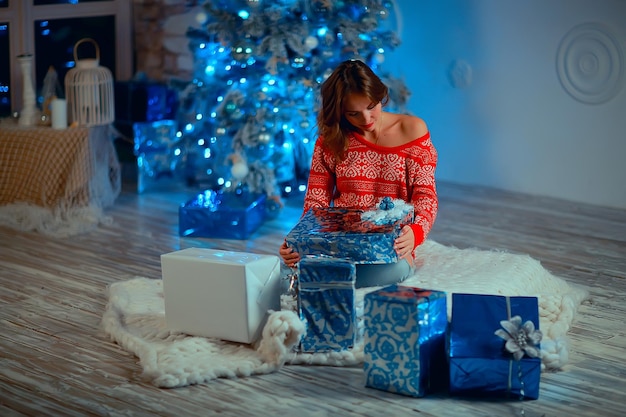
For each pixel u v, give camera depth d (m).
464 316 2.47
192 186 5.59
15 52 6.07
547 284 3.36
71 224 4.52
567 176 5.33
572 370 2.67
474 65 5.57
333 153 3.11
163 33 5.96
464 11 5.54
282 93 4.72
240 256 2.81
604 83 5.08
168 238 4.41
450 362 2.41
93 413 2.35
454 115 5.71
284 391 2.50
